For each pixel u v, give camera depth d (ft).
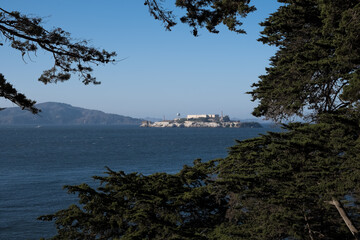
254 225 67.05
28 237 136.46
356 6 49.11
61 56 27.27
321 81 61.21
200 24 30.45
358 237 62.80
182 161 386.32
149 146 609.42
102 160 404.98
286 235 68.69
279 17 71.26
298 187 62.85
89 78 28.17
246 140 71.82
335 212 71.51
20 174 300.40
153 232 61.05
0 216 163.73
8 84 23.88
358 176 54.60
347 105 66.13
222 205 72.43
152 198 66.44
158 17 29.07
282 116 74.08
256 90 74.33
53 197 204.23
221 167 70.44
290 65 66.95
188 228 65.36
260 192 65.77
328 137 62.90
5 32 25.43
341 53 51.49
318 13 67.46
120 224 61.57
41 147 603.26
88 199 66.69
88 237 63.57
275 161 67.05
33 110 25.21
